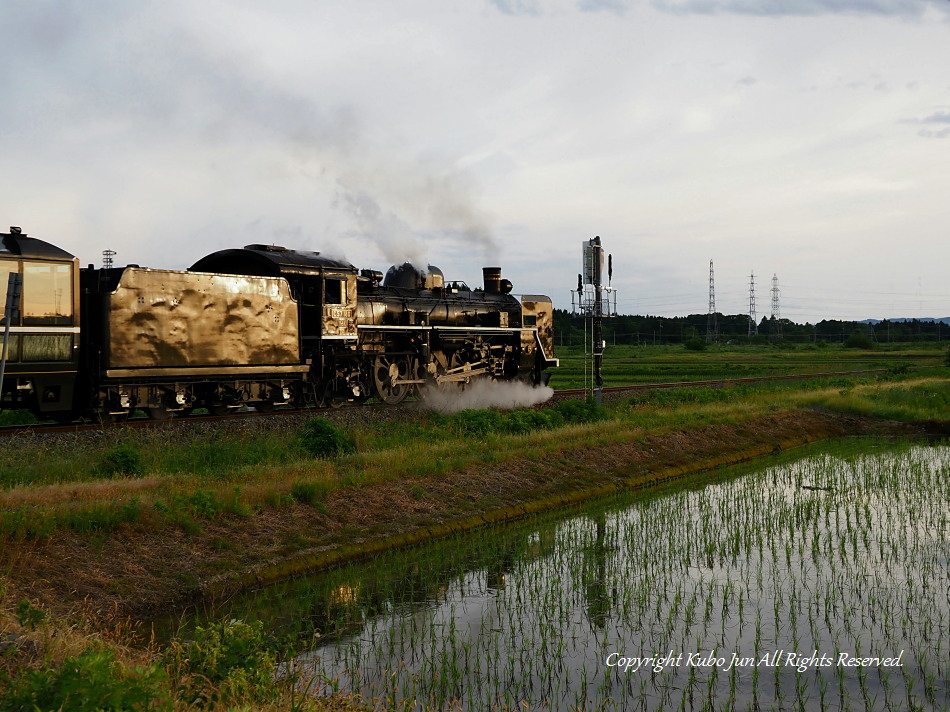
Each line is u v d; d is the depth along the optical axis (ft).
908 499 60.49
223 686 23.67
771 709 27.48
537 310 106.83
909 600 37.81
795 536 49.93
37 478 44.75
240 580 38.86
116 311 58.65
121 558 36.86
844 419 107.65
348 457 56.70
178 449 53.42
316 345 75.25
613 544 48.49
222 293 65.72
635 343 497.05
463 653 31.89
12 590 31.37
